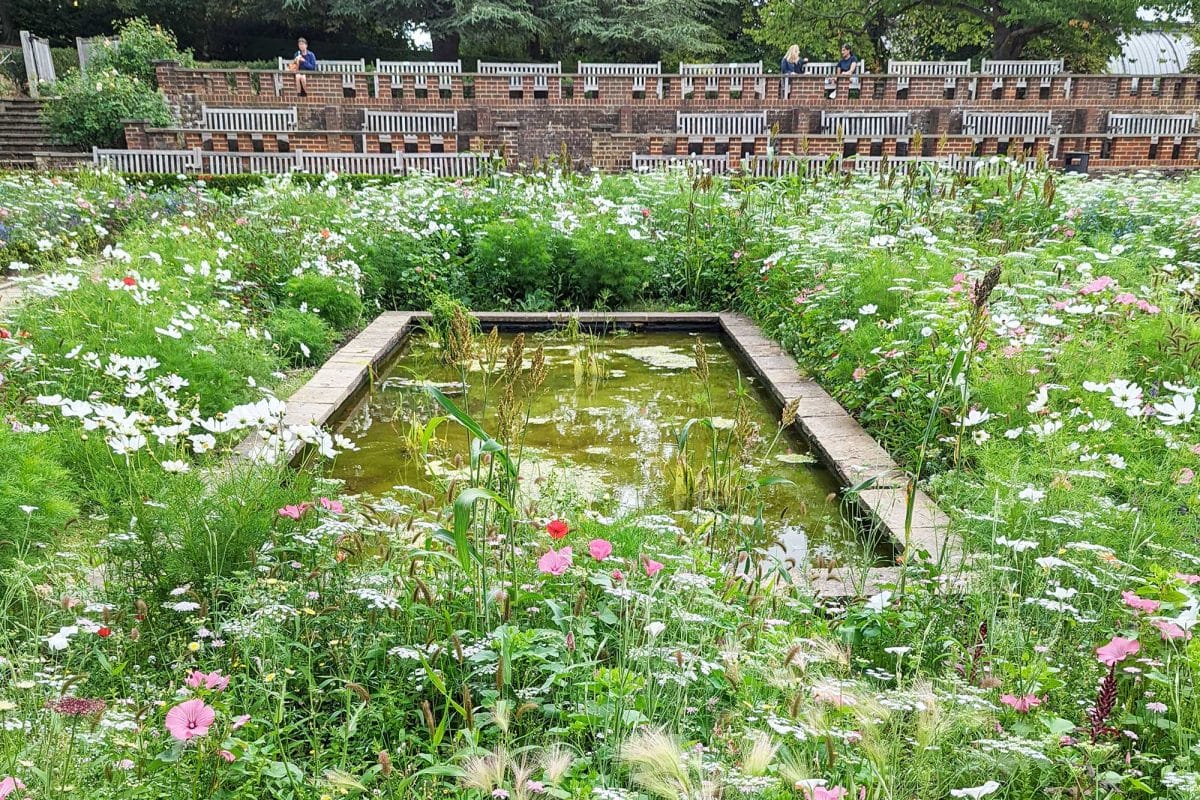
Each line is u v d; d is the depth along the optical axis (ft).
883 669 7.07
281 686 6.30
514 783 4.95
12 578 7.50
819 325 19.19
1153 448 11.06
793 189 29.30
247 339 17.97
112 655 6.96
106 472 10.21
